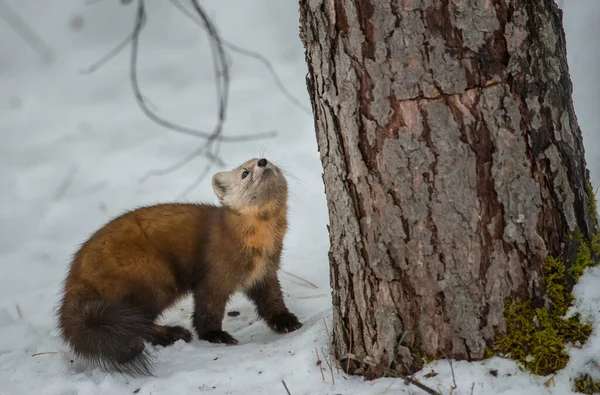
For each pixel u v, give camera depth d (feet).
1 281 43.88
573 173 23.61
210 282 35.45
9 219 51.19
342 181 24.26
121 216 36.63
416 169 23.04
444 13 22.12
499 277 23.32
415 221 23.39
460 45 22.18
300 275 41.04
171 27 88.07
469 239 23.17
